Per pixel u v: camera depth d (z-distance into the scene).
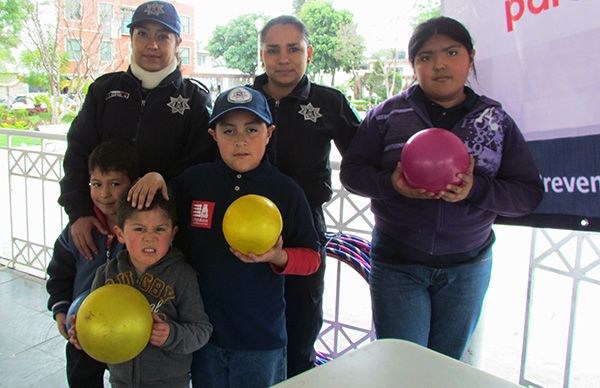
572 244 2.11
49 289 2.02
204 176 1.82
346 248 2.67
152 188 1.66
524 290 3.38
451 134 1.61
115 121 2.18
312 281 2.19
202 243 1.76
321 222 2.23
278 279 1.80
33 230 4.65
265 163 1.83
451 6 2.17
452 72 1.74
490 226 1.90
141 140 2.16
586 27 1.86
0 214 5.15
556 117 1.97
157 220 1.64
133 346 1.37
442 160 1.54
